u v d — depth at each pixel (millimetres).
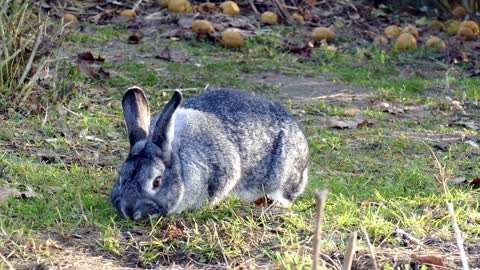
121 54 17328
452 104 15750
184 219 9969
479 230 9906
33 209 9859
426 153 13219
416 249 9406
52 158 11805
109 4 20453
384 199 10820
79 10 19891
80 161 11812
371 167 12438
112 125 13422
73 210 9922
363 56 18703
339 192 11180
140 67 16453
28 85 13484
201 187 10273
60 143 12344
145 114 10273
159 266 8969
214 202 10555
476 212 10367
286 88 16391
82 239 9367
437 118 15148
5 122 12844
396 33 20031
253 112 11109
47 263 8695
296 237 9555
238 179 10812
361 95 16266
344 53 18922
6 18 13711
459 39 20047
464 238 9688
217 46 18641
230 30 18719
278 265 8805
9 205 10016
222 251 9156
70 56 16656
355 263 9039
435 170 12312
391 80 17422
